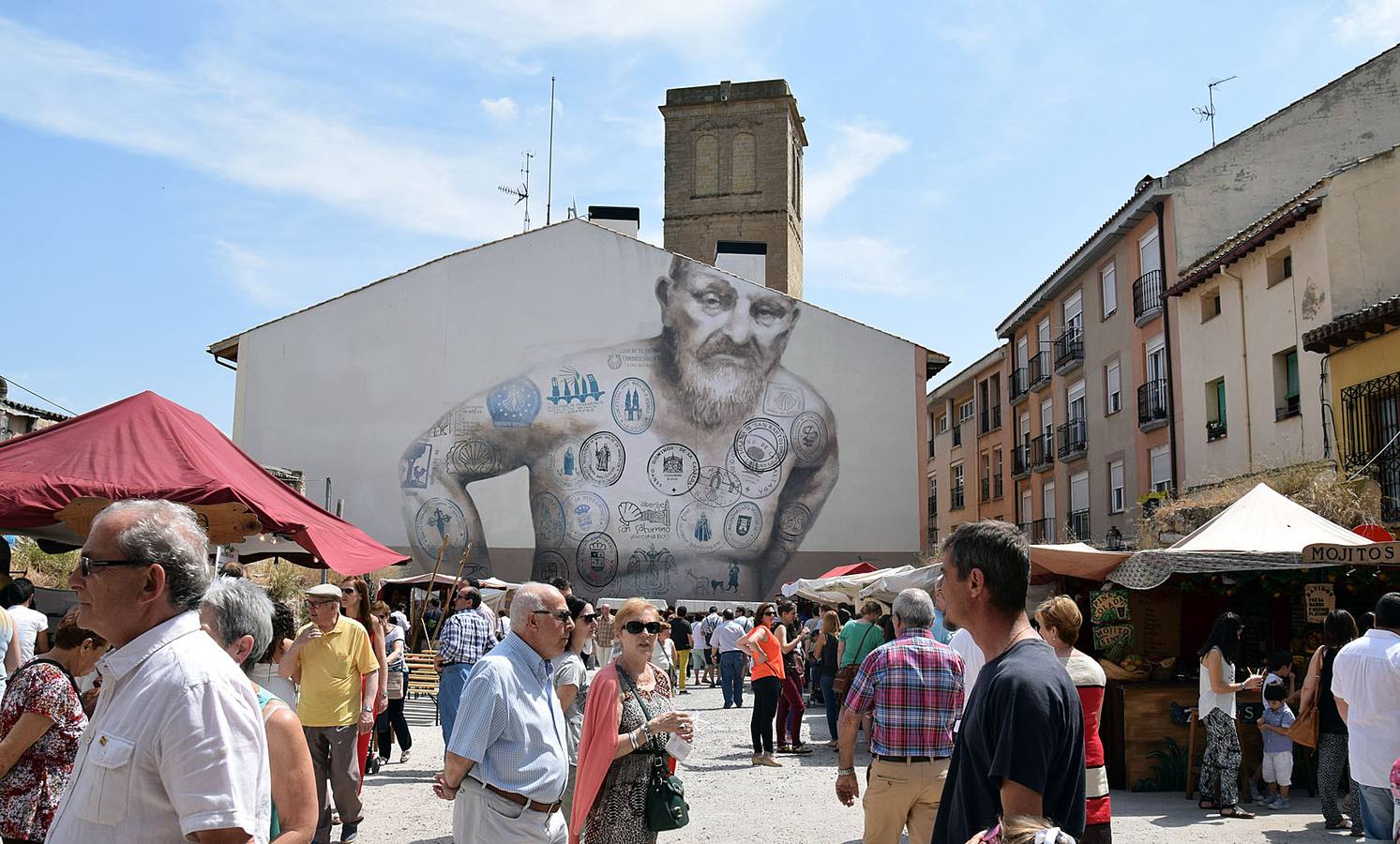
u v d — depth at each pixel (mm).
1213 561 11367
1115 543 28125
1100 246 32719
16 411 24344
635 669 5867
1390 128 27688
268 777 3094
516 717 5059
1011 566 3367
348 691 8391
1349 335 19531
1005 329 42250
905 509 37062
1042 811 3014
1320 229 21094
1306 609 11898
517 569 37469
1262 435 23500
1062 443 36344
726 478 37438
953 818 3301
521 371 38562
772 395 37750
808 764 13680
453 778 4949
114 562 2963
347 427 38875
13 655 6633
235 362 41000
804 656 23109
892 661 6215
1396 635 6773
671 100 60938
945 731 6152
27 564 19500
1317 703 9211
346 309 39500
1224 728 9906
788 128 60156
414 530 38000
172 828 2875
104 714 2936
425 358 39000
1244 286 24469
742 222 59594
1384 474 18641
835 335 38031
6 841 4672
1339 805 10148
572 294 38812
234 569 9773
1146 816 9820
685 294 38469
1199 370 26812
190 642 3004
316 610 8258
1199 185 28297
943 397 52156
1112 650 11719
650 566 37062
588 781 5617
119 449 9133
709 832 9445
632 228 45656
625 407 37969
